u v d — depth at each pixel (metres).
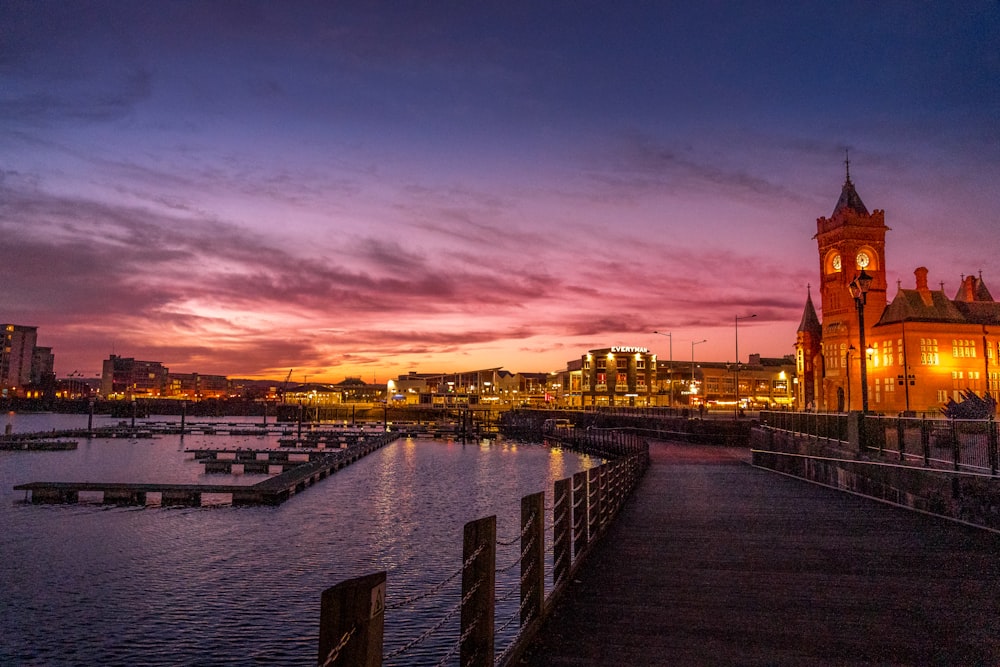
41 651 15.98
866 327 74.56
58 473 60.41
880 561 12.91
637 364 153.00
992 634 8.60
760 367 163.25
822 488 26.25
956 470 17.72
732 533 16.11
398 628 16.80
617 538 15.48
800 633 8.61
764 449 39.28
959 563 12.76
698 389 148.50
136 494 39.12
